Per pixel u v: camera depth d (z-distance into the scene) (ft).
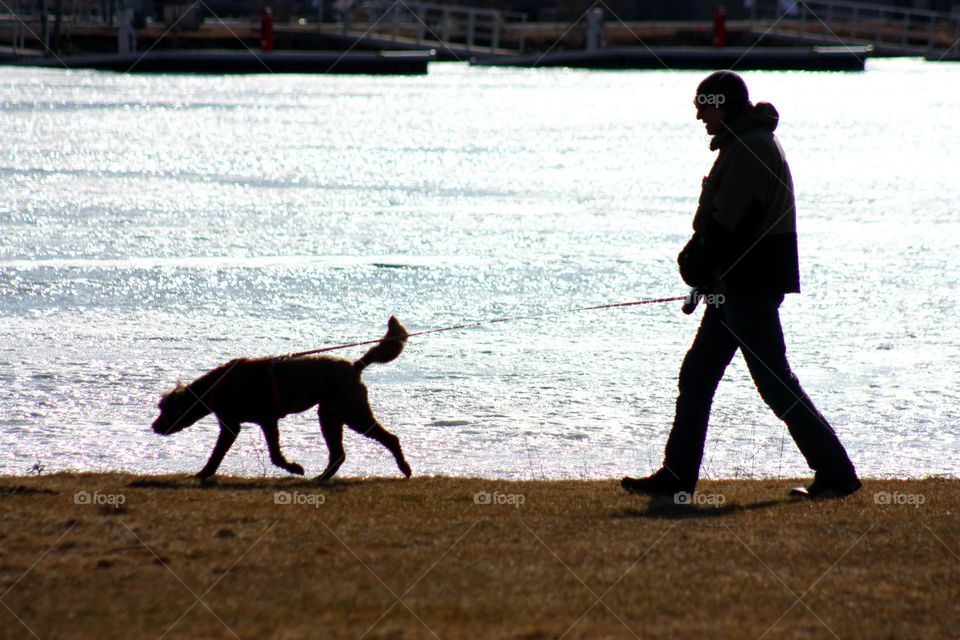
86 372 46.52
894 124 152.35
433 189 103.04
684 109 168.55
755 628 18.19
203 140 133.69
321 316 58.44
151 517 24.59
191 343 52.11
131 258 72.02
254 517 24.82
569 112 164.86
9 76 209.97
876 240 81.41
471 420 40.83
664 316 58.90
